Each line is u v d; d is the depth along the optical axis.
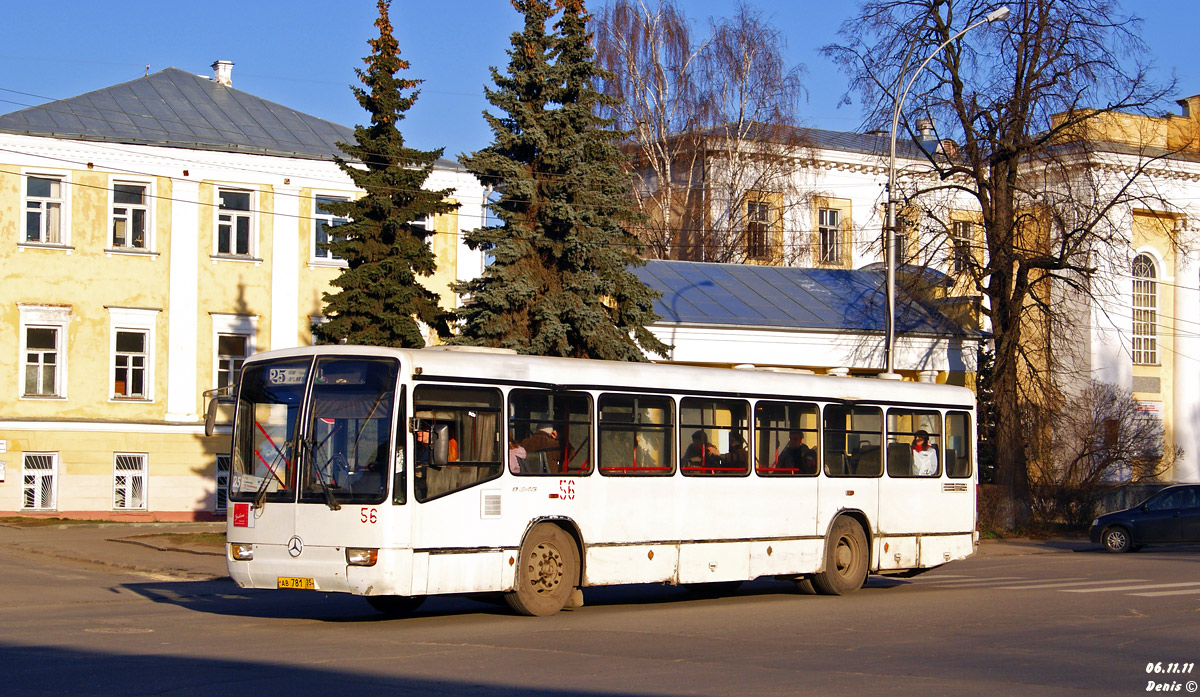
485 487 13.32
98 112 38.66
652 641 11.91
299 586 12.65
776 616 14.39
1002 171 33.56
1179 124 47.78
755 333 32.19
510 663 10.28
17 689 8.88
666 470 15.28
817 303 34.81
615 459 14.75
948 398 19.30
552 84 25.83
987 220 33.81
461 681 9.35
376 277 25.62
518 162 25.84
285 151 38.97
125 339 37.41
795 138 48.72
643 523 14.93
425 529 12.69
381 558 12.35
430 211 26.48
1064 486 34.47
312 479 12.76
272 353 13.49
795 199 50.62
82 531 30.86
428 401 12.94
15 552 25.28
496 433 13.55
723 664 10.42
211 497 37.81
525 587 13.72
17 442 35.81
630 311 26.38
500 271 25.06
